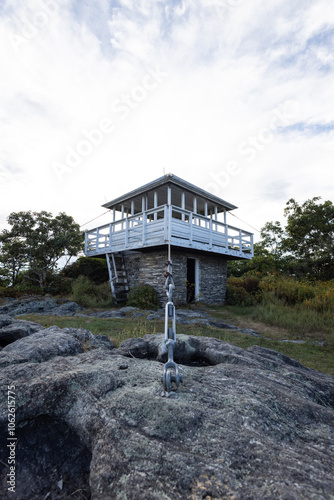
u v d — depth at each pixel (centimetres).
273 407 162
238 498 91
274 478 99
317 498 88
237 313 1092
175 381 156
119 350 288
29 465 144
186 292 1209
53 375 178
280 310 995
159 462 110
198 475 103
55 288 1544
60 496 129
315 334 756
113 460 115
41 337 300
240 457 112
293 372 252
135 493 98
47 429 159
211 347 291
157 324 749
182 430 130
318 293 1088
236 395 169
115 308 1114
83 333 351
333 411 177
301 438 140
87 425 144
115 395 163
